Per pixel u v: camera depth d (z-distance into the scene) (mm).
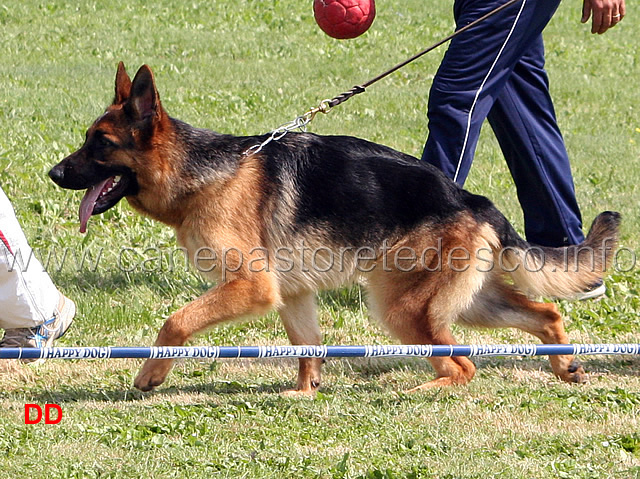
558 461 7398
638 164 19812
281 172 9117
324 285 9367
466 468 7184
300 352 8172
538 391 9219
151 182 9016
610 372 10031
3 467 6871
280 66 26266
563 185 12406
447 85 10930
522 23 10930
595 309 12070
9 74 23156
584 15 11227
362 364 10219
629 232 15094
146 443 7520
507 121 12203
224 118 20609
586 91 26266
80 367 9695
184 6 32312
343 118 21391
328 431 8008
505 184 17531
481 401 8922
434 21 33469
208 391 9258
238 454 7391
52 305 9508
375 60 27844
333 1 10422
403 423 8258
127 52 26719
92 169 8984
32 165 15656
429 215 9117
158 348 7996
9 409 8305
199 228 8930
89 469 6938
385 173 9273
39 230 13492
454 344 9195
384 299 9328
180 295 12109
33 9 30328
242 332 11164
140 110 8906
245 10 32375
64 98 21062
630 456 7570
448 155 10898
